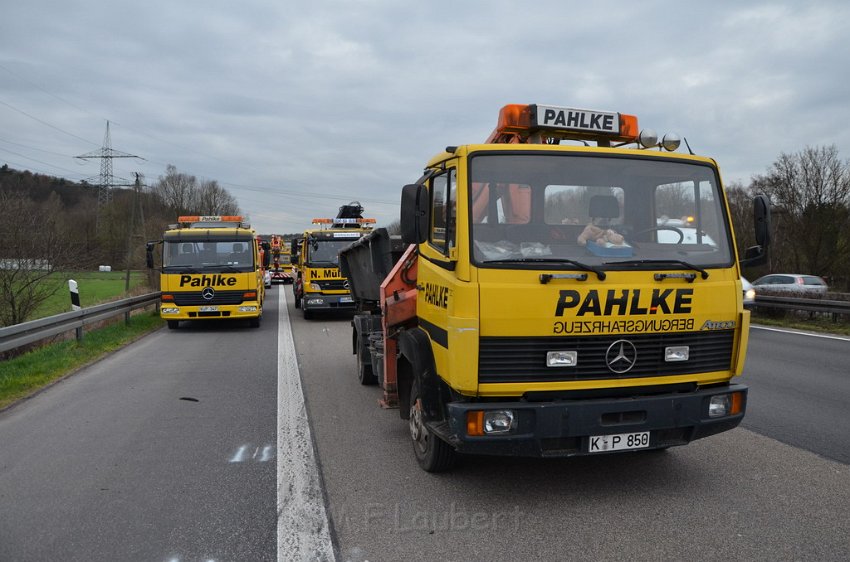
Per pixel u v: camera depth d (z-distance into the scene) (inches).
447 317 170.1
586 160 179.6
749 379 341.1
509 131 215.8
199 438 238.8
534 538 151.8
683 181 185.2
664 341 170.4
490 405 159.9
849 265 1246.9
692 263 177.9
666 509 168.2
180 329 625.9
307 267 698.2
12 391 321.4
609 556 142.1
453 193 176.2
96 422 263.0
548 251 170.7
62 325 444.1
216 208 3176.7
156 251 1034.7
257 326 648.4
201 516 166.6
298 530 157.4
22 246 570.6
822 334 548.4
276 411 281.7
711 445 223.9
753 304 638.5
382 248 294.0
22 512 170.1
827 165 1301.7
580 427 161.3
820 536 150.5
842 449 217.9
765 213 182.9
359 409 285.6
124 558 143.9
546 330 162.2
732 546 145.9
